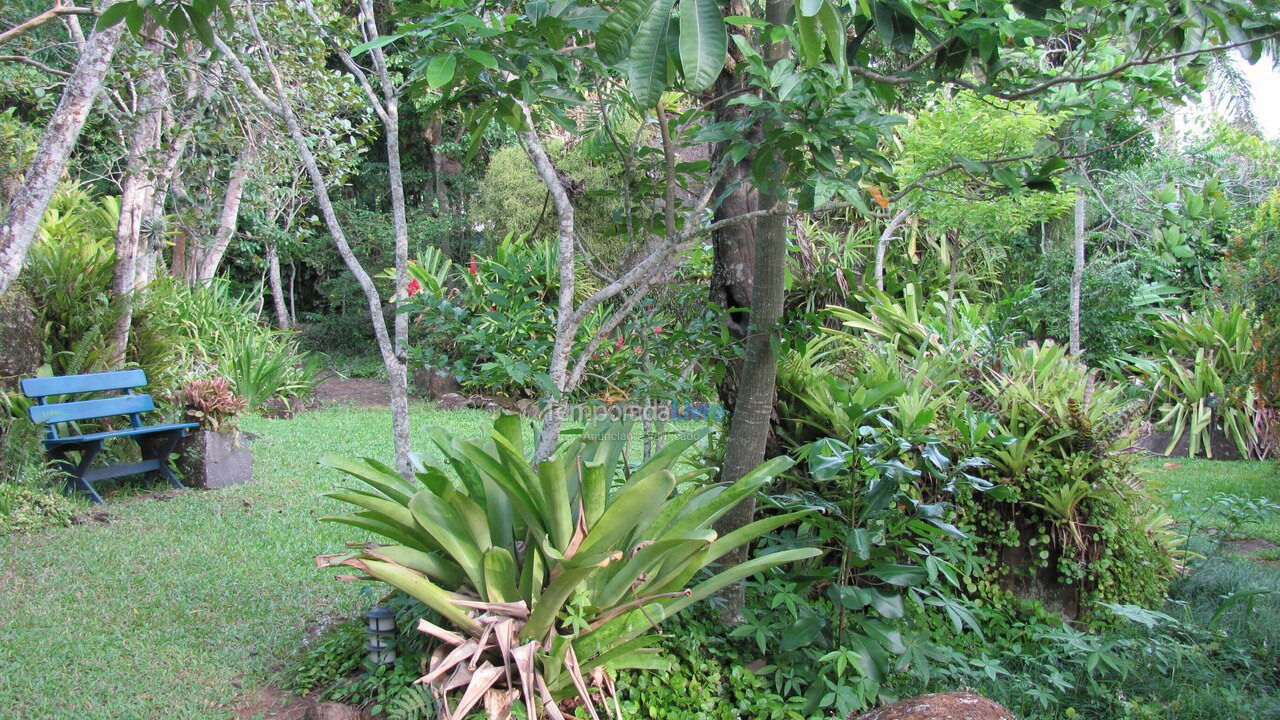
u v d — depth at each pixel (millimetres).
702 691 2707
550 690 2533
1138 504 3822
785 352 3225
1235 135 11258
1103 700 2939
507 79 2637
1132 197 10664
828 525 3092
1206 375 8305
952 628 3324
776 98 2365
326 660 2959
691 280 4055
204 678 2918
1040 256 10328
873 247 9375
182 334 7836
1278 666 3145
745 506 3123
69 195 8672
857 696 2738
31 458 4855
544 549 2416
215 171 7094
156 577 3838
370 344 15055
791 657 2943
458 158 15320
